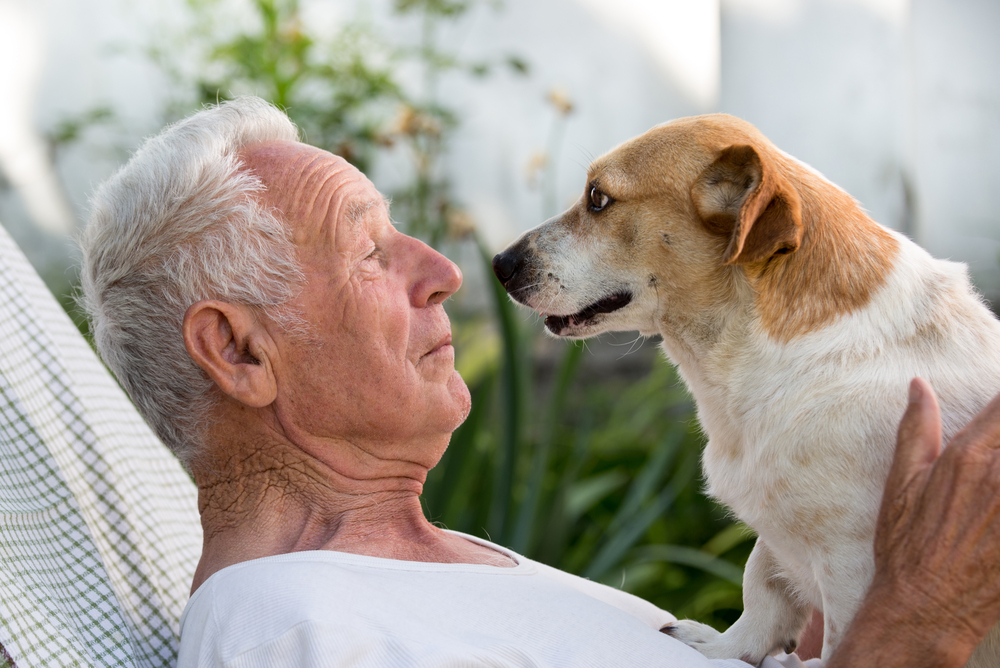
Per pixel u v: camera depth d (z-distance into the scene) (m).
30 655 1.38
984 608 1.33
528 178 4.91
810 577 1.66
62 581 1.61
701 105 5.13
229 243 1.52
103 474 1.83
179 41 4.70
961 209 4.54
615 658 1.43
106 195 1.62
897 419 1.51
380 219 1.70
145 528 1.87
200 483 1.62
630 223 2.05
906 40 4.61
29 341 1.85
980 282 4.41
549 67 5.29
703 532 3.98
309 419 1.58
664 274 2.01
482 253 3.13
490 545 1.83
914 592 1.33
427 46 4.60
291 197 1.57
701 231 1.96
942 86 4.55
